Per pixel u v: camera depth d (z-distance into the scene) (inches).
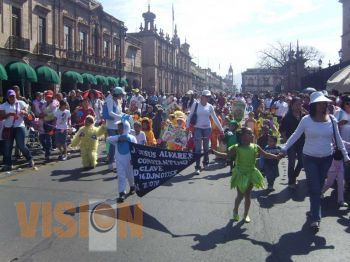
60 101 525.7
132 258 215.9
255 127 527.8
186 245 234.4
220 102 1031.6
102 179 407.8
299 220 281.1
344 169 328.8
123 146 330.3
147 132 488.7
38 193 349.1
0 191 354.6
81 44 1676.9
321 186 268.2
